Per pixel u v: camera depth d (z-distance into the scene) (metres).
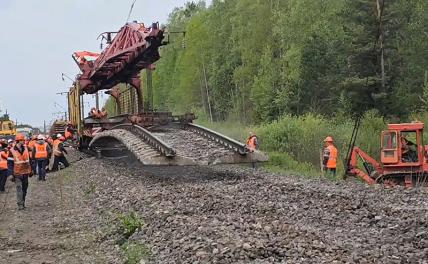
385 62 41.66
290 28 48.62
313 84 48.38
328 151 21.52
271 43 53.34
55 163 27.95
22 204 16.31
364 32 41.09
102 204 15.62
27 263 9.72
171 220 11.04
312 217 12.03
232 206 12.90
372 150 28.94
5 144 22.33
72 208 15.88
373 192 15.95
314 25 48.31
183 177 19.95
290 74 47.31
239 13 59.03
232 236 9.09
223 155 18.64
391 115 39.84
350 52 42.00
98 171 24.06
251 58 55.81
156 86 96.69
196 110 75.75
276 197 14.64
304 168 27.47
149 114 23.72
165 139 21.33
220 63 71.44
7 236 12.24
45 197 18.88
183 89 78.38
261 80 50.59
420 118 37.00
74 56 33.38
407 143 20.48
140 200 14.38
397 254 8.38
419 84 45.12
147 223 11.37
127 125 24.16
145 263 8.73
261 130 33.41
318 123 32.31
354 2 42.62
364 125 32.97
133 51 23.55
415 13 47.34
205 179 19.28
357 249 8.75
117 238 11.01
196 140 21.36
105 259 9.62
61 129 42.09
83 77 31.23
